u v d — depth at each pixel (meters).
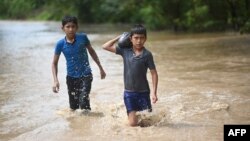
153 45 34.22
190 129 10.93
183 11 49.78
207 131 10.72
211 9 47.72
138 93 11.24
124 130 11.02
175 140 10.08
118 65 23.23
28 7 112.12
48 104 14.21
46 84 17.84
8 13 117.88
